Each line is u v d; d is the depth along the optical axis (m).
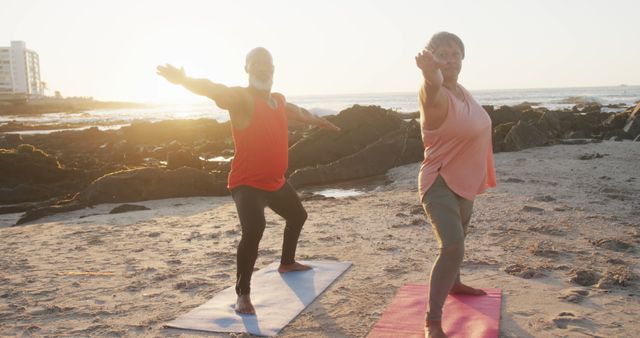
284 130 4.79
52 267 6.28
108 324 4.41
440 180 3.71
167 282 5.51
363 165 16.27
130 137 34.00
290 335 4.02
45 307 4.86
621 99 84.50
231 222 8.71
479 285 4.91
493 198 9.22
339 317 4.33
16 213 13.45
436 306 3.59
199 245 7.09
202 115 97.94
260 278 5.34
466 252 6.04
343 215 8.63
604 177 11.38
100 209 12.53
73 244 7.56
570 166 13.37
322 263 5.79
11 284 5.63
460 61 3.73
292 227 5.34
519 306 4.38
